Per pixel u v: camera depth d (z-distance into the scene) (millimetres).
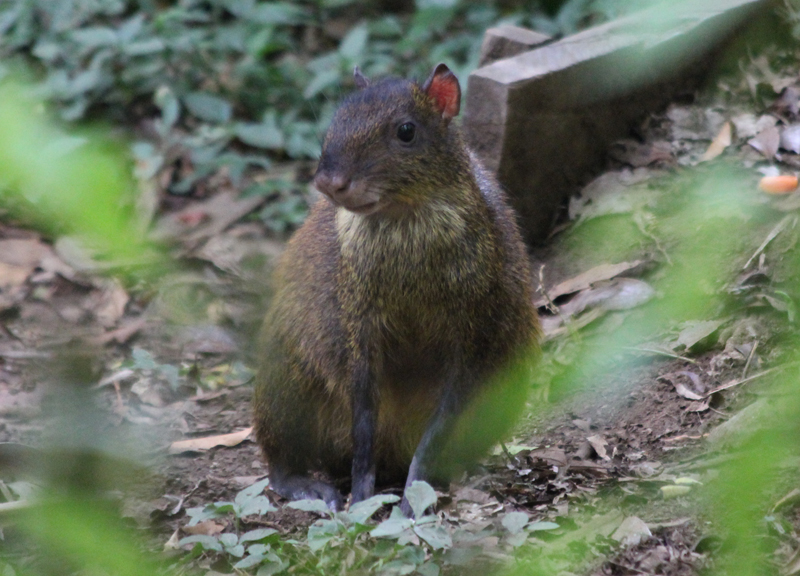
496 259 7160
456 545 5629
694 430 7254
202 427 9273
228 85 15398
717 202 4996
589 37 10914
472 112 10359
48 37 14961
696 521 5824
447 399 7223
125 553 2717
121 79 14539
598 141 10914
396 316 7152
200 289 9734
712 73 11297
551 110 10406
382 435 7801
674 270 3516
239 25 16016
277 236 12445
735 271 7957
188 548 6270
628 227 7383
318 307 7469
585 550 5660
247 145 14812
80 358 2557
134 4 16625
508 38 11523
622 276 8516
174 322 9570
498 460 7699
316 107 15141
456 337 7160
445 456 7336
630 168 10664
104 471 3094
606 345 3801
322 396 7758
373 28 16188
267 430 7953
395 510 5613
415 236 6938
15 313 10812
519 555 5633
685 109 11070
